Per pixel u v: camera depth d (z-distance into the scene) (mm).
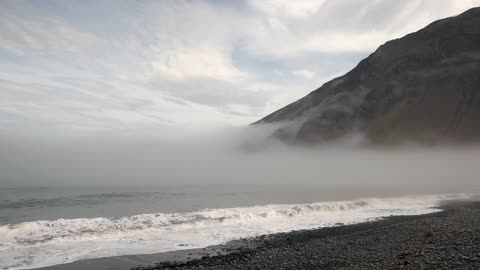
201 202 44844
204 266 16094
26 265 16328
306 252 17938
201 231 24922
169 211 35500
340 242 20094
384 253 16547
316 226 27172
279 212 32375
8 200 45688
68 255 18109
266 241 21484
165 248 19922
